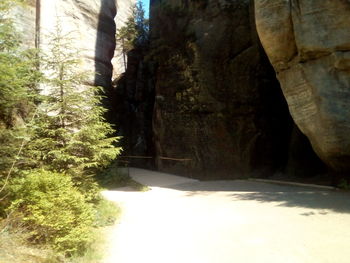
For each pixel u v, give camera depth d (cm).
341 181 1193
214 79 1805
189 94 1828
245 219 739
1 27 671
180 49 1936
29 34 1670
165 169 1888
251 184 1409
